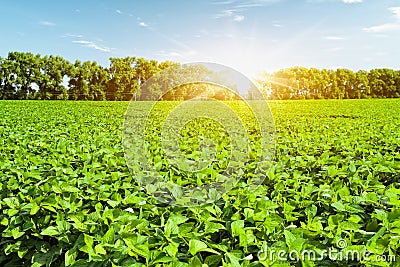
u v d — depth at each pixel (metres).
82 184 3.74
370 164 4.43
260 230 2.68
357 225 2.50
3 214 3.31
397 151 6.15
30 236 3.12
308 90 80.00
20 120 15.20
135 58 70.00
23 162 4.93
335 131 9.75
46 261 2.79
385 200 3.15
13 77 73.81
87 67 74.94
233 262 2.17
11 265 3.15
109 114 21.77
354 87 85.88
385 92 88.75
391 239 2.31
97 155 5.29
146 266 2.24
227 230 2.77
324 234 2.52
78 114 21.70
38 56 76.31
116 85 71.94
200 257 2.37
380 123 13.18
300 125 12.45
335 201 3.11
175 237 2.51
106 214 2.79
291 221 2.90
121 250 2.34
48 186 3.45
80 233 2.85
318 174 4.22
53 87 76.06
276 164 4.71
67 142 6.63
